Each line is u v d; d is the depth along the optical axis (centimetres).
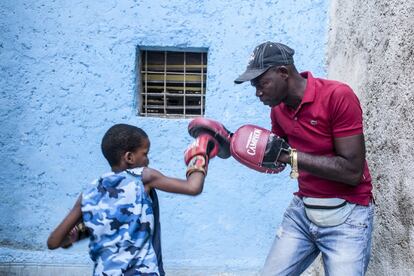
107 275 277
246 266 467
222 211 471
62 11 465
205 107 471
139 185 287
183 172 469
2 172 469
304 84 306
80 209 288
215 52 466
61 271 466
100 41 466
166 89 485
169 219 471
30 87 467
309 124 304
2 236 471
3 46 465
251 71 301
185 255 471
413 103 311
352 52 414
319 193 315
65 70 467
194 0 464
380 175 357
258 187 470
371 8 379
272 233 471
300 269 339
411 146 313
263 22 467
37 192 470
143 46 469
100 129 469
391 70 343
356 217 311
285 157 301
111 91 467
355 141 295
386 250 347
